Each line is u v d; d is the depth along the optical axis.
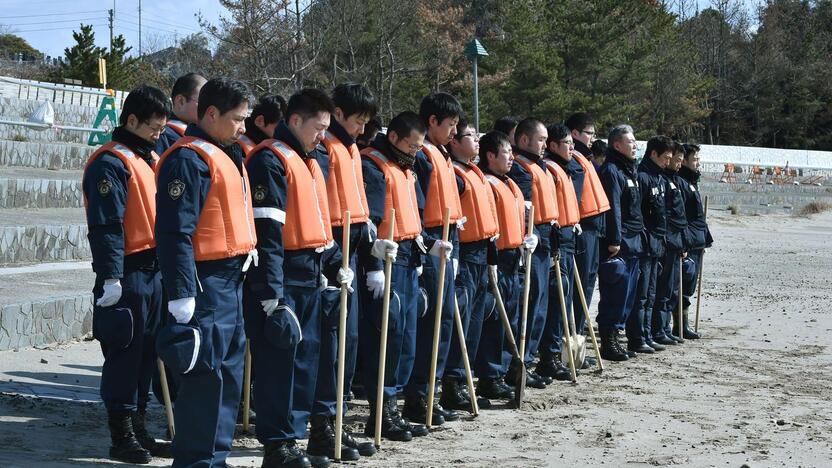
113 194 5.30
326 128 5.43
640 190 10.06
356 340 5.82
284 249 5.28
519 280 7.91
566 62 45.88
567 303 8.80
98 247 5.24
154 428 6.42
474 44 22.14
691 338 11.15
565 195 8.64
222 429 4.81
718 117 72.44
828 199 43.91
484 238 7.25
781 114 71.94
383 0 42.22
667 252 10.62
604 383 8.45
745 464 5.75
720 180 48.47
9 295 9.24
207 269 4.62
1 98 19.88
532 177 8.17
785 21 80.06
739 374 8.98
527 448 6.11
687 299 11.28
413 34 45.38
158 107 5.55
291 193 5.25
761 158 54.28
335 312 5.59
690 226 11.32
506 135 7.81
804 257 22.69
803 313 13.31
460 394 7.30
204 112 4.68
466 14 56.91
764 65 71.19
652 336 10.73
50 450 5.46
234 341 4.80
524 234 7.94
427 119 6.89
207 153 4.60
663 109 56.47
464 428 6.64
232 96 4.66
